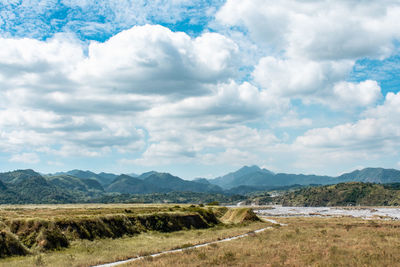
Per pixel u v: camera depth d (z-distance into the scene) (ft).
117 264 115.75
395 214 615.57
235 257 118.42
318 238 171.83
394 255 114.93
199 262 110.42
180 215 266.36
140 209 337.72
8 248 133.08
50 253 142.10
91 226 184.65
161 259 117.70
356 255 116.67
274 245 148.25
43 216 193.88
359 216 531.50
